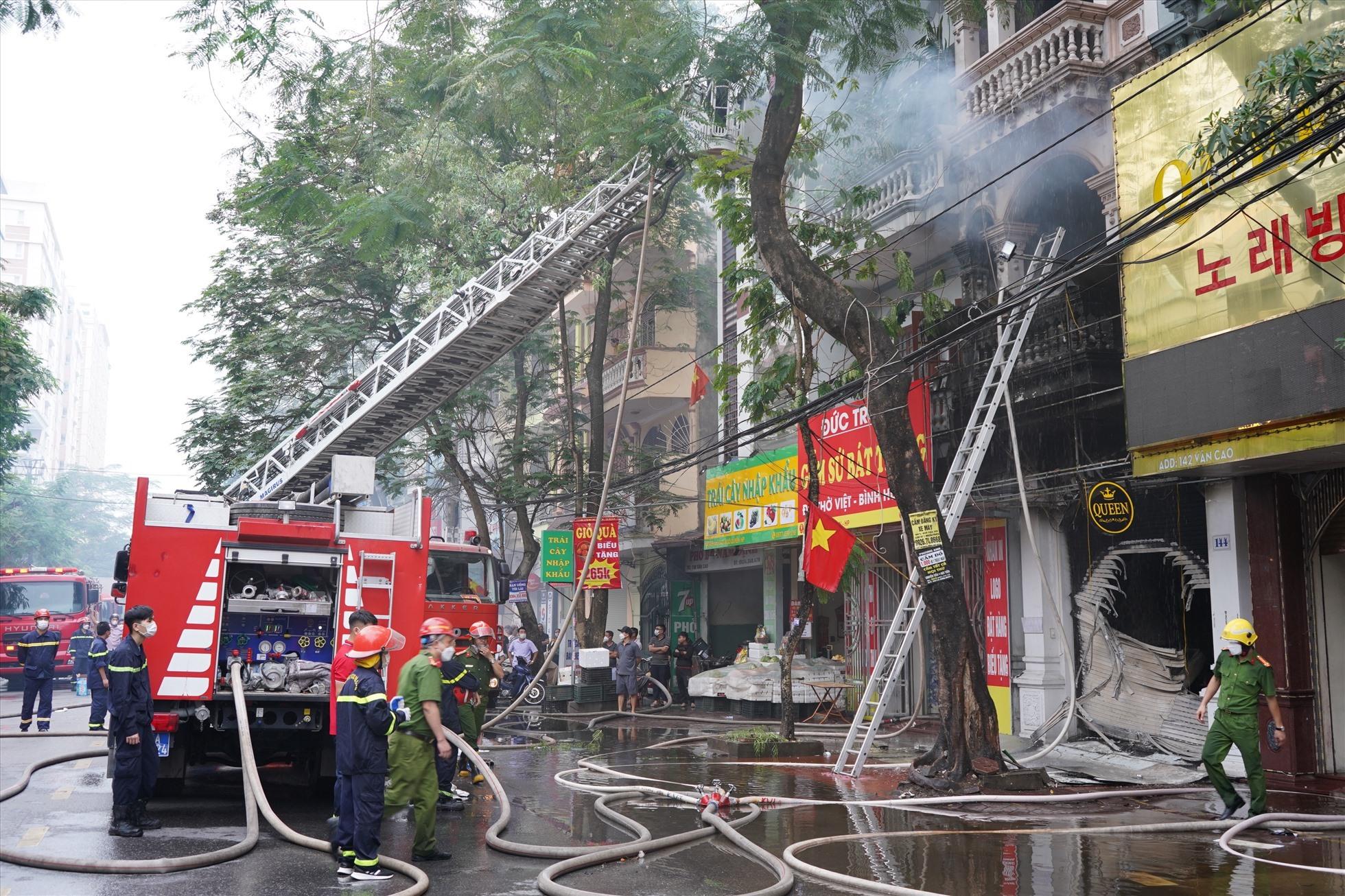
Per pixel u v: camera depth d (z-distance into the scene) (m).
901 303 16.44
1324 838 8.94
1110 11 14.59
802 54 12.20
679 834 9.30
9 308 26.78
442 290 21.25
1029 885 7.28
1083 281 14.48
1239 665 9.83
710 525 23.97
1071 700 13.50
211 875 7.53
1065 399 14.53
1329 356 10.25
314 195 14.21
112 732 9.29
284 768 13.24
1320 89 9.80
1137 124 12.61
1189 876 7.54
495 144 16.47
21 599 31.95
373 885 7.30
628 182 15.68
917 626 13.10
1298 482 12.36
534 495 26.70
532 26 12.44
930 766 11.95
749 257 16.14
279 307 26.22
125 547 12.84
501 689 24.31
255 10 11.84
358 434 15.38
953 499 13.64
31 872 7.48
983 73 16.25
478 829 9.66
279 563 10.88
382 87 13.89
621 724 20.86
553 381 28.61
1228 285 11.36
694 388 26.39
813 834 9.35
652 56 12.49
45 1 10.20
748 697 20.72
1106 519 12.99
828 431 19.08
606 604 25.38
